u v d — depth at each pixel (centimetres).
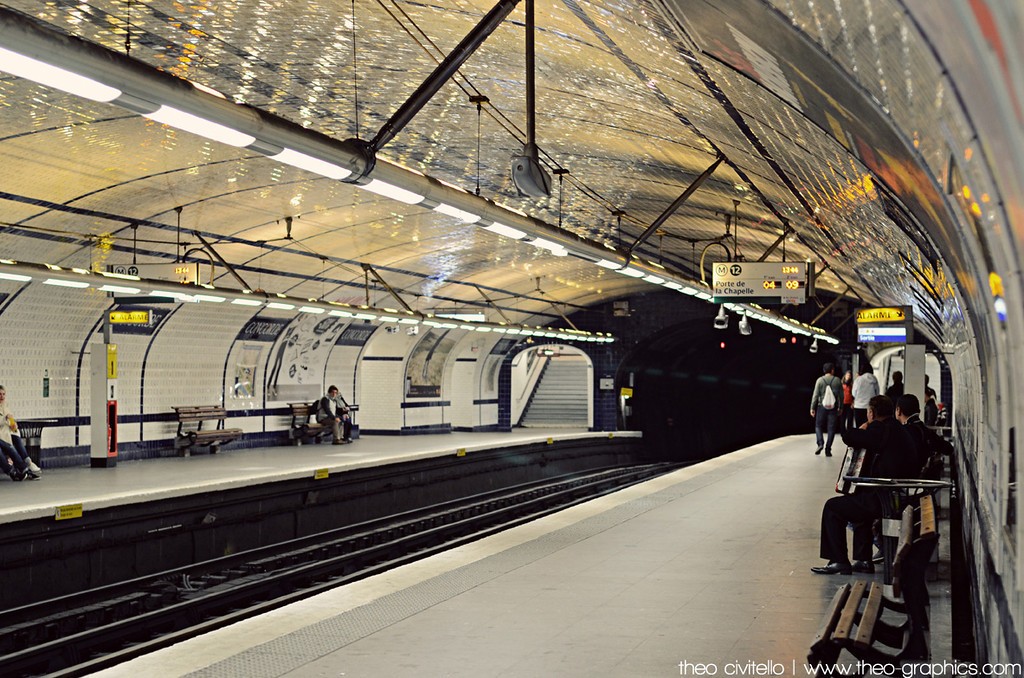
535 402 4878
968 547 969
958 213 288
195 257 2167
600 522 1280
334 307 2302
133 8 1015
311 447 2847
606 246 1614
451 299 3316
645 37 796
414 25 1038
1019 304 196
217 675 601
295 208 1944
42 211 1630
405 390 3559
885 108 339
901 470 867
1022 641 250
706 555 1035
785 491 1645
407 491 2409
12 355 1947
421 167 1747
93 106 1249
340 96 1333
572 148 1559
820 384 2423
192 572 1565
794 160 955
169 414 2405
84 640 1137
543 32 970
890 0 186
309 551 1795
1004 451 284
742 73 641
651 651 655
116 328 2188
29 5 1003
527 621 742
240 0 991
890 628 626
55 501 1478
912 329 1833
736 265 1903
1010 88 145
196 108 682
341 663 627
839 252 1716
